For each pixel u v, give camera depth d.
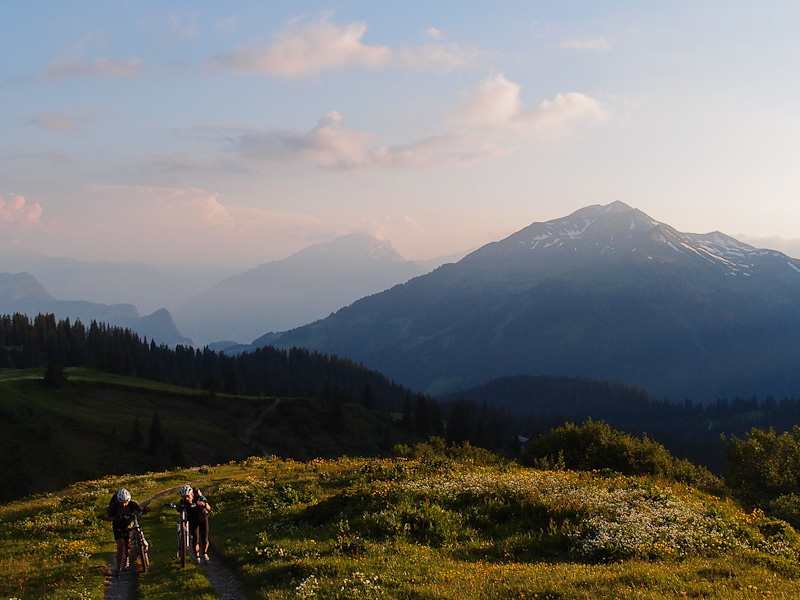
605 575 12.78
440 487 22.16
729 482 39.41
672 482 29.50
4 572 15.73
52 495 35.81
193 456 119.75
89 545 18.98
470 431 150.88
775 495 35.44
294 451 134.00
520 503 19.89
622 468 41.44
